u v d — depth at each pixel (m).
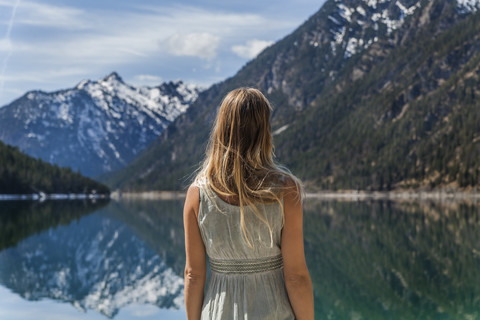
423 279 10.95
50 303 9.81
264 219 1.62
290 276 1.68
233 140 1.67
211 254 1.73
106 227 28.59
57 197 122.75
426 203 58.75
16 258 16.11
